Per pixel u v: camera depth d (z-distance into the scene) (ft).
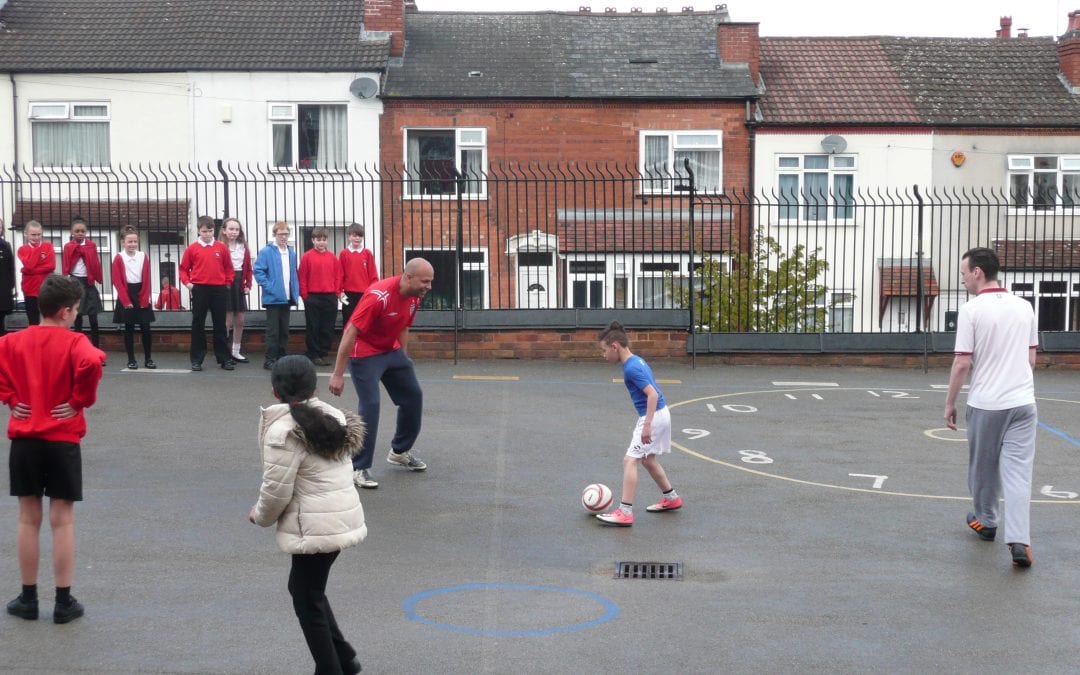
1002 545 25.23
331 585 21.86
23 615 19.72
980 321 24.34
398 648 18.71
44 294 19.27
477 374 47.44
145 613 20.20
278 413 16.34
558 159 87.97
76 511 26.53
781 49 98.53
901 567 23.56
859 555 24.35
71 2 93.40
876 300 88.12
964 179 90.74
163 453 32.24
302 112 87.76
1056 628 19.98
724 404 41.83
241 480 29.53
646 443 26.16
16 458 19.34
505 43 93.97
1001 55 98.58
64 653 18.25
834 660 18.42
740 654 18.63
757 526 26.48
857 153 90.17
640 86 89.61
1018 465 23.91
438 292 83.66
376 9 90.58
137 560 23.18
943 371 51.39
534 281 83.25
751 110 89.20
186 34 90.12
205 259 45.85
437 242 84.33
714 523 26.66
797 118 89.71
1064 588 22.26
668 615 20.47
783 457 33.50
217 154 87.15
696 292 65.51
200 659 18.13
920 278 52.49
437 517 26.68
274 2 94.32
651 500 28.63
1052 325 88.63
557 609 20.71
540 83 89.10
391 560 23.49
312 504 16.25
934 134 90.27
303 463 16.26
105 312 51.60
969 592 21.95
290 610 20.47
